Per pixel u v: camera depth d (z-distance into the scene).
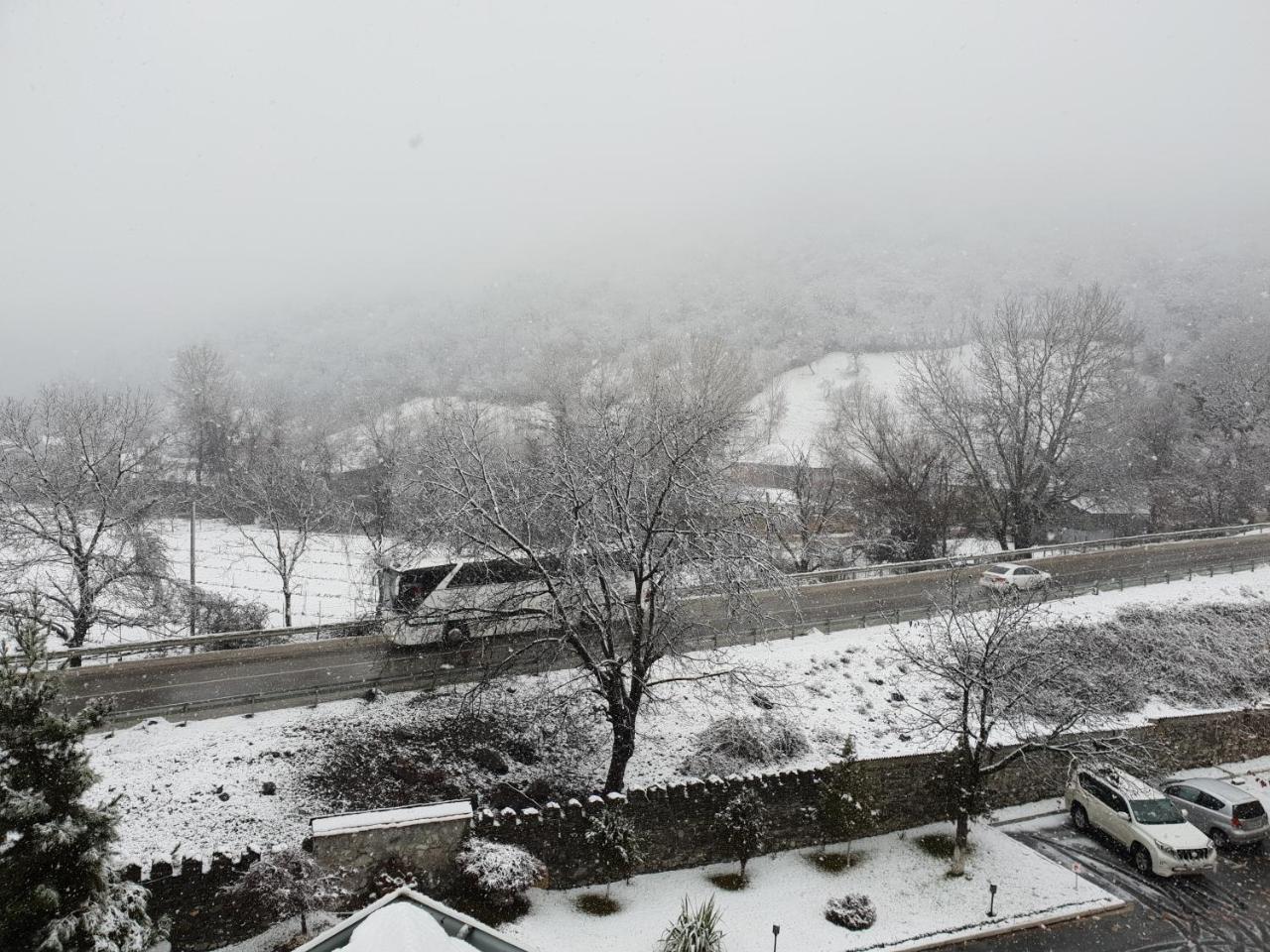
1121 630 35.44
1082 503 60.44
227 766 22.62
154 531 38.81
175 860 18.36
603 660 24.70
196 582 47.19
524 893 21.11
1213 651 36.03
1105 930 21.59
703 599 33.62
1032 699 26.47
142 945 14.96
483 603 28.09
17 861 13.67
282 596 47.47
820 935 20.69
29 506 39.81
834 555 50.00
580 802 22.47
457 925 12.69
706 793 23.83
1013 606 26.31
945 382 54.91
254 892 18.41
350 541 57.81
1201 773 31.06
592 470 24.50
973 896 22.73
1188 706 33.22
